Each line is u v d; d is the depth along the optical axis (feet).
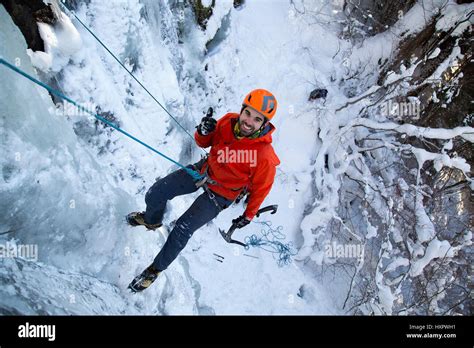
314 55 25.88
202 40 20.85
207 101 21.65
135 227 12.09
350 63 26.30
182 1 19.60
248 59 23.91
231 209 20.35
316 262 21.48
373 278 21.68
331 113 24.03
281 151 23.45
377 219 24.73
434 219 25.57
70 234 9.68
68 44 11.71
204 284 16.57
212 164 10.14
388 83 23.35
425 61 25.32
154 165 15.08
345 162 23.27
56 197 9.33
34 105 9.41
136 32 14.84
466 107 26.45
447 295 24.98
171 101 16.72
